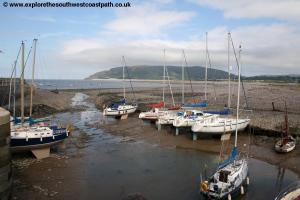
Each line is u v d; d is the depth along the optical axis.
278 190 16.58
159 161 21.95
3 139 13.59
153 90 97.44
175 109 37.41
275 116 32.25
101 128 34.88
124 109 41.03
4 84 48.81
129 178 18.41
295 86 83.19
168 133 31.38
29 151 22.00
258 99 50.41
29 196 15.44
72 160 21.86
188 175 18.97
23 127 22.47
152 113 36.50
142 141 28.31
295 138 25.81
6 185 13.91
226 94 62.56
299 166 20.23
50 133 21.98
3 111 14.52
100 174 19.05
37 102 50.44
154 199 15.43
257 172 19.41
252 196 15.86
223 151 24.23
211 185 14.70
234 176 15.30
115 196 15.76
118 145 26.78
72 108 55.62
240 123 28.25
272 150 23.88
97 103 64.06
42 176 18.38
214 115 30.64
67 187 16.80
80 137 29.67
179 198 15.59
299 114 33.97
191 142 27.48
